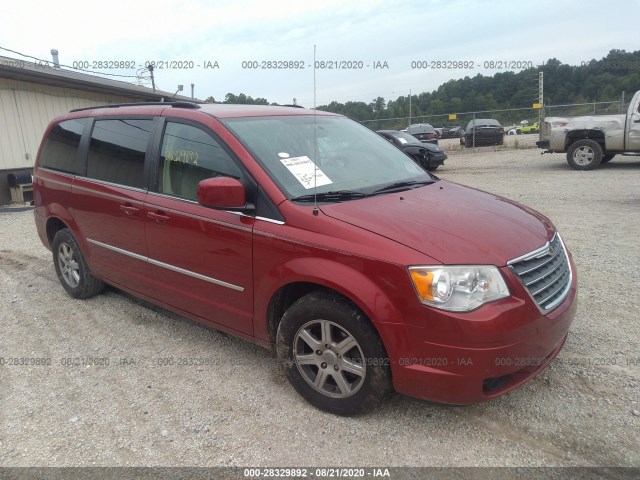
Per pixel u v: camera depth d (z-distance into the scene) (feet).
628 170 39.86
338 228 8.97
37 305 15.85
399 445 8.74
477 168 48.24
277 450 8.74
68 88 43.83
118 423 9.65
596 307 13.80
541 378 10.54
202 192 9.65
